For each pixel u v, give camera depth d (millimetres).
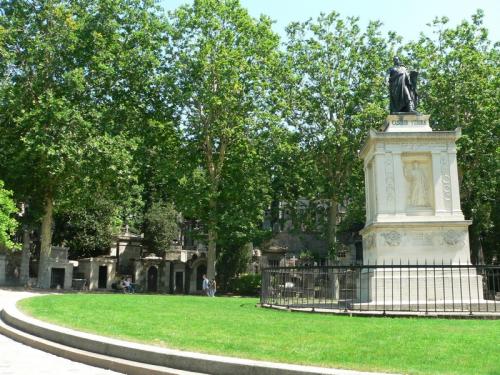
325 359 10094
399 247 21875
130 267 70312
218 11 48781
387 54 50469
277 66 50031
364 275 23047
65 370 11062
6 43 43750
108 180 43969
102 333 13500
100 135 43344
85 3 46875
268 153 52094
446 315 17406
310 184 52094
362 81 49625
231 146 51281
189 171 49094
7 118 44094
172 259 71375
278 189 54125
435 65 48438
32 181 46062
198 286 70000
